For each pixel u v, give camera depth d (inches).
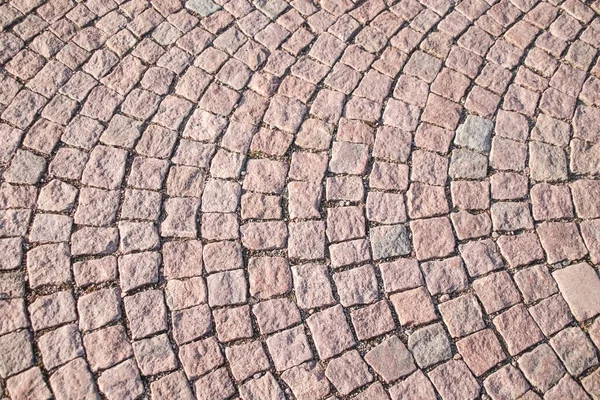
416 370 54.3
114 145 61.6
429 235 58.9
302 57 66.7
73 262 56.7
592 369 54.2
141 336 54.6
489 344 55.1
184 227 58.6
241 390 53.2
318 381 53.8
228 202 59.7
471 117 63.7
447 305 56.4
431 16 68.7
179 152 61.6
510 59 66.5
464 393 53.5
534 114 63.8
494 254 58.2
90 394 52.5
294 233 58.8
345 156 61.9
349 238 58.7
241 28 68.1
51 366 53.2
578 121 63.4
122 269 56.7
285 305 56.2
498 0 69.0
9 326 54.2
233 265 57.4
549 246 58.5
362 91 64.9
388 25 68.5
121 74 65.0
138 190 59.9
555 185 60.8
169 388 53.1
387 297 56.7
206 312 55.7
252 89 64.8
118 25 67.6
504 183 60.9
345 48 67.2
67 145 61.4
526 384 53.7
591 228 59.1
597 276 57.3
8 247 57.0
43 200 58.9
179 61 66.0
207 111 63.6
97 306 55.3
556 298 56.6
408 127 63.2
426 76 65.7
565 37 67.6
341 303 56.4
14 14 67.4
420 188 60.7
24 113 62.6
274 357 54.4
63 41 66.4
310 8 68.9
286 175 61.1
